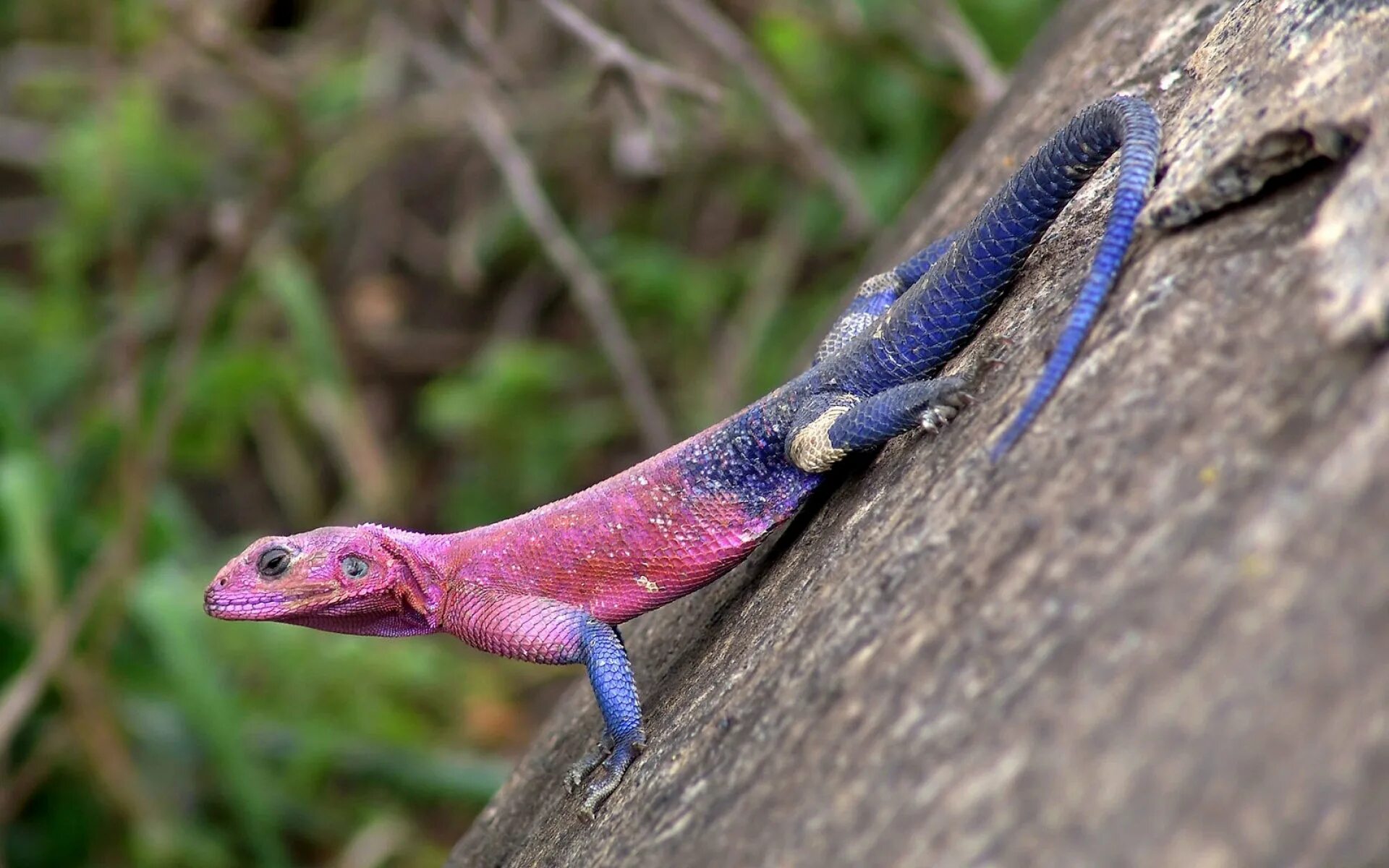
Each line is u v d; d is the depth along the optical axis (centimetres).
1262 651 264
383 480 1215
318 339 1040
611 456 1247
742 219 1278
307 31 1368
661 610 607
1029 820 269
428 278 1384
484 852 557
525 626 526
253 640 987
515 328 1295
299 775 931
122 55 1284
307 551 560
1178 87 466
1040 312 416
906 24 1070
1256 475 292
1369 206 315
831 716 325
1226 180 356
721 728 369
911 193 1097
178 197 1276
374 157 1285
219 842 921
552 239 965
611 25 1212
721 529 515
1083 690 280
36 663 802
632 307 1257
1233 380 315
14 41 1438
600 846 396
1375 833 239
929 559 344
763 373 1123
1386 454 274
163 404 963
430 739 1042
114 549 840
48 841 900
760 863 305
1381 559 262
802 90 1126
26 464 828
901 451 438
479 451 1259
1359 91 341
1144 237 378
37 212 1446
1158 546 294
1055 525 319
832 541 429
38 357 1134
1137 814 258
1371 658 253
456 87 1044
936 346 471
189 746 948
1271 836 246
